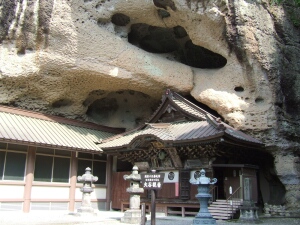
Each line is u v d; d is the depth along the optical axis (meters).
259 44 16.27
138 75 17.31
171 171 16.42
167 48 20.55
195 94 17.94
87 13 16.12
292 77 16.98
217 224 11.74
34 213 14.94
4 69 15.38
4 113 16.27
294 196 15.77
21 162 15.65
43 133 16.28
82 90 17.67
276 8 17.62
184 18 16.64
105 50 16.58
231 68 16.98
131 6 16.52
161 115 17.80
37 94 16.97
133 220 12.18
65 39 15.57
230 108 16.58
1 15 15.41
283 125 16.02
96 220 12.72
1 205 14.62
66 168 17.34
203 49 19.45
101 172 19.03
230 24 16.12
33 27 15.23
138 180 12.96
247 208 12.91
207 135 13.88
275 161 16.31
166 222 12.56
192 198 15.16
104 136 19.67
